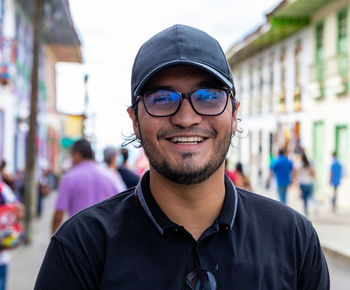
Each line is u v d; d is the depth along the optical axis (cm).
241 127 238
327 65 1920
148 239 173
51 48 2583
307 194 1364
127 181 664
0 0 1466
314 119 2089
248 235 179
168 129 175
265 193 2262
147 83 180
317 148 2072
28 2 1723
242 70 3272
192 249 172
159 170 175
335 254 900
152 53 178
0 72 1468
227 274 171
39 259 838
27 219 1008
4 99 1529
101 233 175
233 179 981
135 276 168
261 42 2642
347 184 1730
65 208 516
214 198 179
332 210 1520
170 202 178
